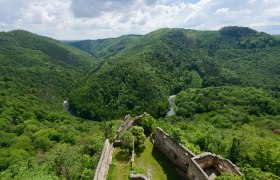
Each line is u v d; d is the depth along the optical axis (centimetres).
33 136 8588
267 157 2777
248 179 1762
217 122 10088
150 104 14212
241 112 11506
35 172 3112
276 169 2623
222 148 3262
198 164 2266
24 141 8250
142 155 2694
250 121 10344
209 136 3459
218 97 13888
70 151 3462
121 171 2334
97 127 10231
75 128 10931
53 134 8369
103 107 14675
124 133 2831
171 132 2748
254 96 13388
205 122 9988
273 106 12019
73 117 13388
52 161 3272
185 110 13088
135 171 2225
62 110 14588
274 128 9269
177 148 2534
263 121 10200
